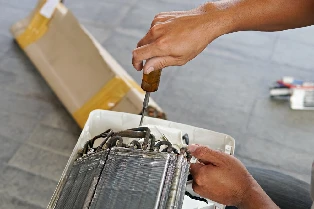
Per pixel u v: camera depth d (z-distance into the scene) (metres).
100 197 0.61
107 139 0.77
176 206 0.57
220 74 2.03
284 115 1.86
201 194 0.83
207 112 1.85
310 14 0.74
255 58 2.13
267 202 0.77
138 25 2.28
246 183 0.79
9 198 1.48
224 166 0.80
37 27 1.97
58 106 1.79
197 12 0.74
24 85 1.87
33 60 1.92
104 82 1.67
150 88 0.80
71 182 0.75
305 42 2.25
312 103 1.89
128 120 1.02
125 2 2.41
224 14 0.73
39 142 1.66
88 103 1.67
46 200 1.49
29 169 1.57
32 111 1.77
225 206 0.93
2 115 1.74
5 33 2.11
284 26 0.77
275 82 2.01
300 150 1.73
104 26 2.24
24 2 2.32
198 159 0.84
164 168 0.61
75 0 2.38
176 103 1.88
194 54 0.73
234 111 1.87
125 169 0.63
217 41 2.20
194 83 1.97
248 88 1.98
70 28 1.85
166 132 0.92
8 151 1.62
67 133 1.71
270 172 1.01
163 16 0.74
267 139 1.76
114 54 2.09
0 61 1.97
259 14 0.73
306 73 2.07
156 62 0.71
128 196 0.59
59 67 1.83
